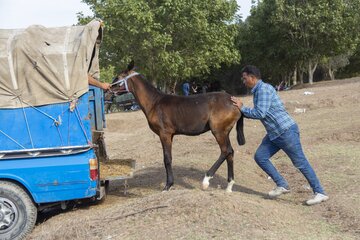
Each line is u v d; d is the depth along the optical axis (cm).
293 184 871
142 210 616
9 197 635
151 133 1669
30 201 646
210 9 2941
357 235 557
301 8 3481
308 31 3584
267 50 3981
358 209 639
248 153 1180
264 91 692
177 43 2931
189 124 772
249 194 785
